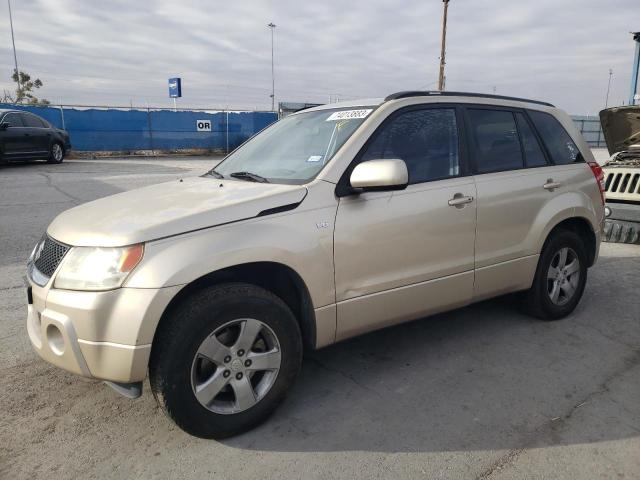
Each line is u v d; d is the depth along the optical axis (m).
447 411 3.13
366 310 3.28
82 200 10.30
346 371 3.64
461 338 4.17
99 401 3.23
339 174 3.19
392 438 2.87
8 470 2.60
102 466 2.64
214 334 2.72
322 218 3.04
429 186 3.53
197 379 2.75
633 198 6.87
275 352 2.95
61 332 2.59
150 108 24.89
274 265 2.94
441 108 3.78
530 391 3.36
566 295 4.57
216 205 2.87
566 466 2.63
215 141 26.52
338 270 3.11
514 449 2.77
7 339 4.03
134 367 2.54
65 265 2.66
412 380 3.51
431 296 3.59
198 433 2.78
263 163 3.70
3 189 11.70
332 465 2.65
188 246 2.65
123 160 21.81
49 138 17.12
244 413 2.88
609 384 3.45
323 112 3.93
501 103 4.19
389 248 3.30
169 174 15.30
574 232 4.57
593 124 39.03
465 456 2.71
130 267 2.55
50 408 3.15
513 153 4.15
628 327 4.40
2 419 3.03
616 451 2.74
